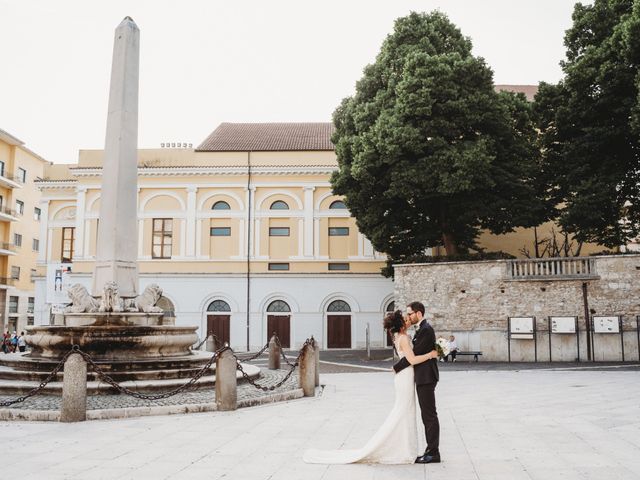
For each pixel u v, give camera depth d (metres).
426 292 26.47
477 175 24.59
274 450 7.38
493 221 27.62
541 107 28.34
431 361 6.80
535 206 26.86
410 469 6.34
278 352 19.33
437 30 28.14
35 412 9.58
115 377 12.23
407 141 24.89
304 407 11.26
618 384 14.80
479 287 25.47
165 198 37.59
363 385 15.91
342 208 37.19
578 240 27.38
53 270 35.72
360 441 7.94
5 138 49.62
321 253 36.69
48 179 40.56
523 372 19.34
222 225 37.25
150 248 37.19
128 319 14.13
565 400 11.94
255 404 11.45
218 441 7.93
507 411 10.58
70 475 6.18
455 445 7.60
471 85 26.25
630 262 23.31
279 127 43.97
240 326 36.19
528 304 24.58
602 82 24.88
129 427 8.95
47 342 13.25
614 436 8.07
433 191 25.70
